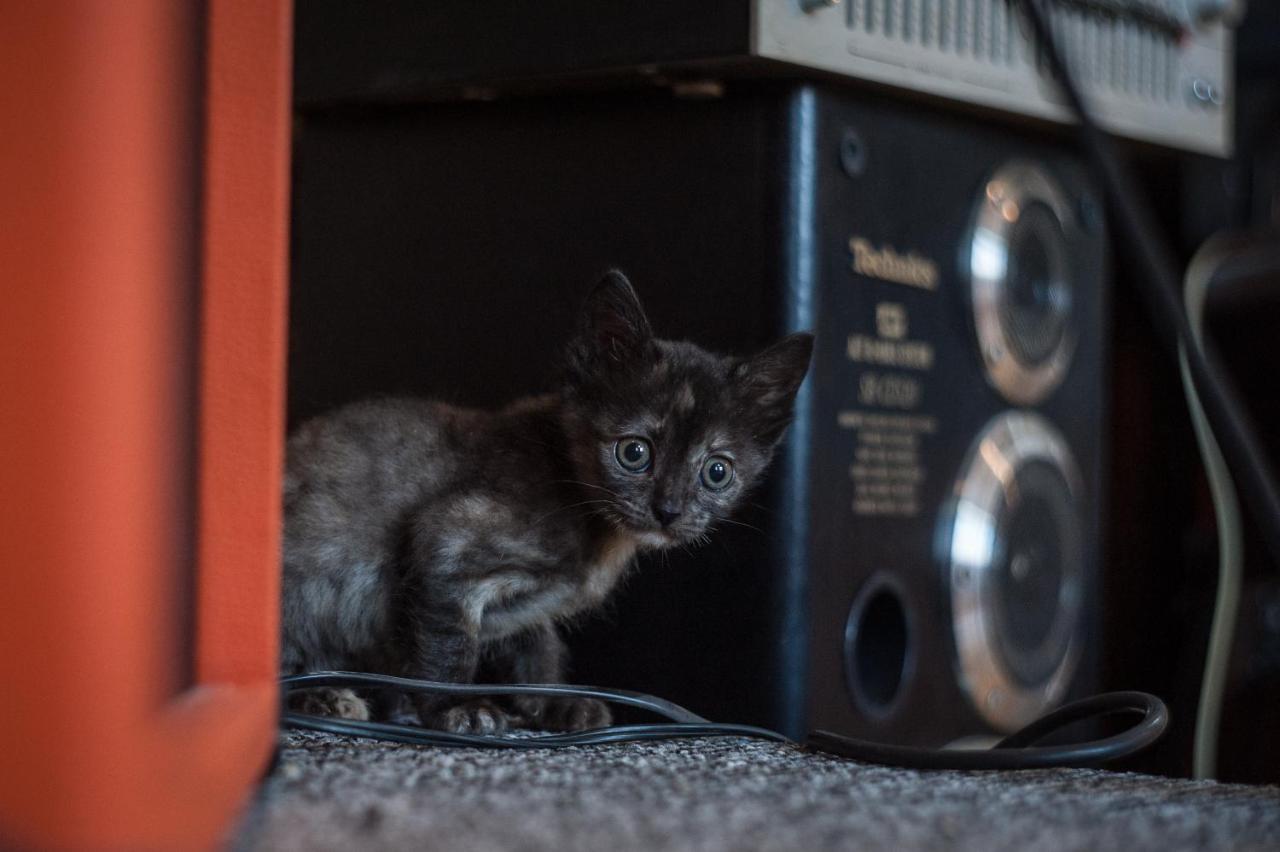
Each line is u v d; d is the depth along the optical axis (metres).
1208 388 1.22
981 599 1.78
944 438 1.75
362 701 1.52
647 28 1.43
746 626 1.52
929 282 1.71
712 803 0.88
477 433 1.56
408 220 1.67
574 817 0.81
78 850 0.60
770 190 1.50
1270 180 2.70
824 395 1.55
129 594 0.63
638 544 1.56
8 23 0.61
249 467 0.87
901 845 0.77
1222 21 2.07
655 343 1.54
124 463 0.62
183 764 0.65
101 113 0.62
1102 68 1.85
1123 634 2.64
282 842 0.71
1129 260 1.38
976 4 1.66
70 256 0.62
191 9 0.80
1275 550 1.19
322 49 1.64
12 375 0.61
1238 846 0.79
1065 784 1.03
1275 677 2.04
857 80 1.52
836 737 1.19
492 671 1.61
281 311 0.88
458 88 1.57
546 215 1.60
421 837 0.73
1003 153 1.85
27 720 0.61
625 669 1.57
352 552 1.53
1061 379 1.95
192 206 0.81
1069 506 1.96
